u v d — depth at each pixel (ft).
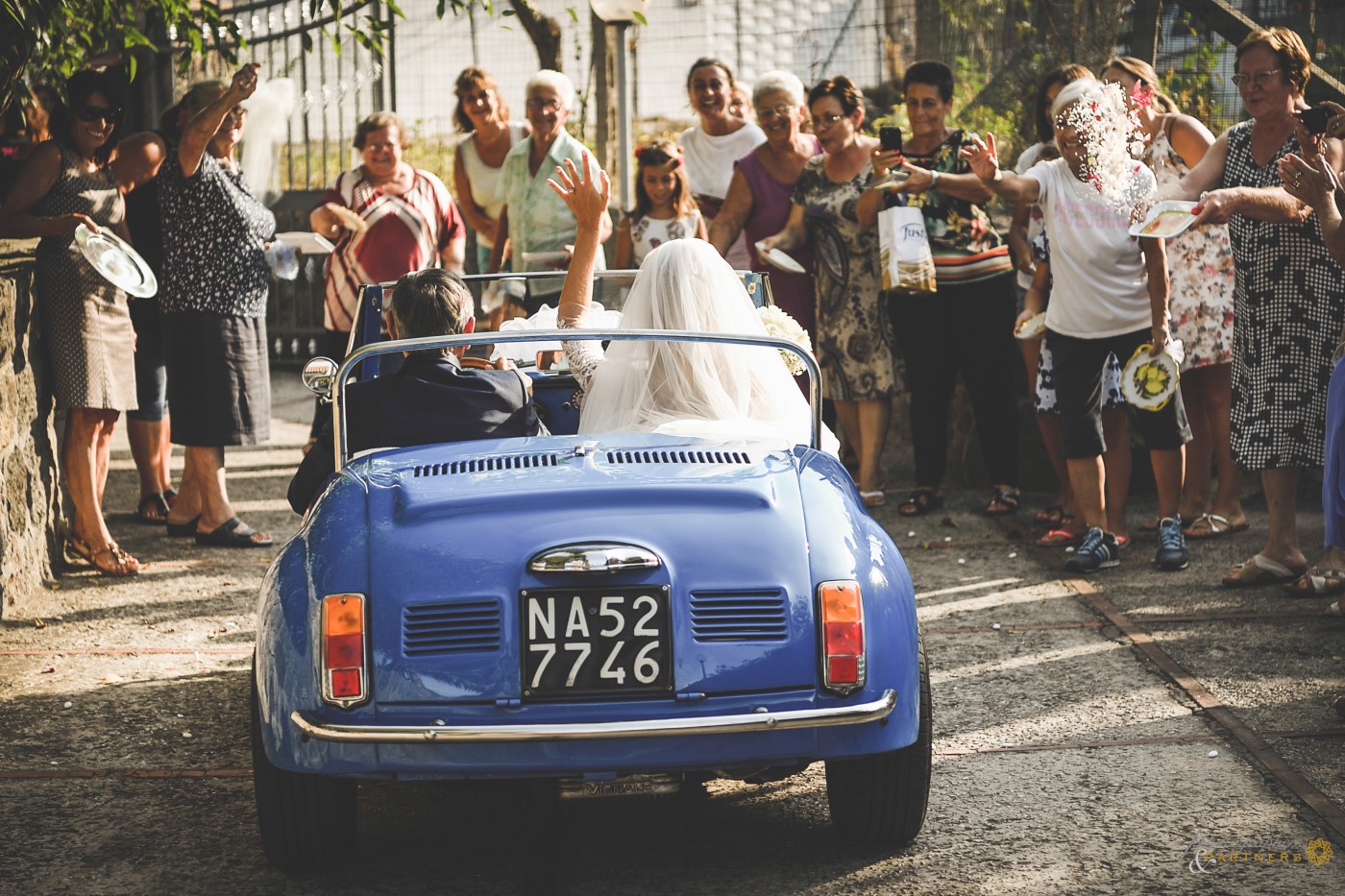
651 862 11.16
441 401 12.39
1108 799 12.16
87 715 14.82
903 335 23.95
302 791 10.47
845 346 24.13
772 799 12.45
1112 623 17.56
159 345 23.50
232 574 20.71
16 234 18.92
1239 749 13.21
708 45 34.83
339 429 11.73
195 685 15.83
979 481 26.89
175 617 18.60
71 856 11.37
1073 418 20.12
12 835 11.77
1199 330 20.98
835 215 23.59
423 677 9.50
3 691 15.60
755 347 12.69
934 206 23.30
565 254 22.20
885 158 20.89
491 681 9.48
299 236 23.30
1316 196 15.42
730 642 9.63
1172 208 16.90
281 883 10.87
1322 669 15.38
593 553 9.62
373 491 10.66
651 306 12.48
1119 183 18.37
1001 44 30.63
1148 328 19.60
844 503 10.73
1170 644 16.52
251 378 22.06
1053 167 19.72
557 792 9.83
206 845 11.60
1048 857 11.04
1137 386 18.51
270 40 36.58
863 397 24.25
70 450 20.49
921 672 10.84
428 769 9.44
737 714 9.52
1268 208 16.92
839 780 11.06
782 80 23.62
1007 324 23.73
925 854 11.18
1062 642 16.88
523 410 12.68
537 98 24.90
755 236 24.48
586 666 9.53
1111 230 19.31
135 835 11.79
